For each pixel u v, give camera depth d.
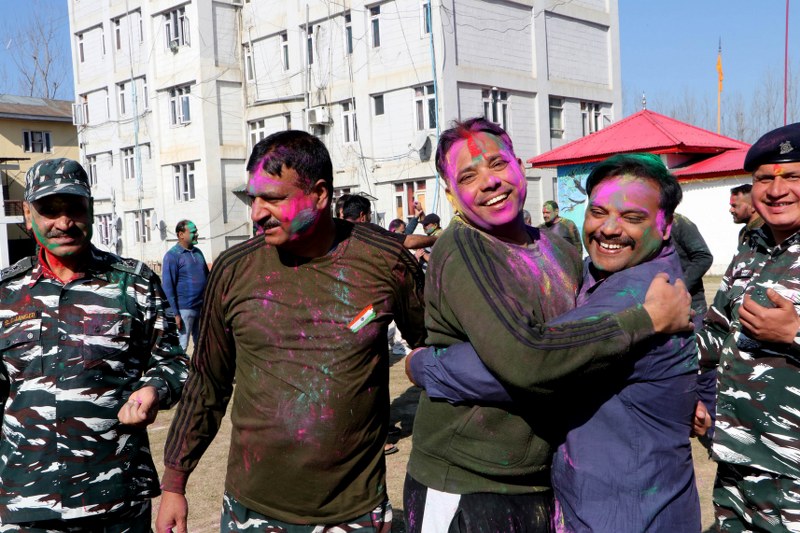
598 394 2.05
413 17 21.05
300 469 2.33
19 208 32.06
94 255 2.82
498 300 2.00
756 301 2.58
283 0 24.84
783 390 2.43
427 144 21.02
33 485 2.59
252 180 2.29
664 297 1.96
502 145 2.18
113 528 2.72
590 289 2.21
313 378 2.34
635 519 2.00
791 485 2.43
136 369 2.83
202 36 25.84
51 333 2.67
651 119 19.30
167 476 2.54
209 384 2.57
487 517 2.11
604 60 25.42
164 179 28.16
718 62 27.45
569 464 2.09
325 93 23.70
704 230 18.59
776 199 2.53
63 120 34.09
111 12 29.81
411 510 2.29
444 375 2.14
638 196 2.05
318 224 2.33
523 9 22.48
